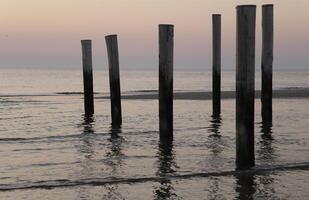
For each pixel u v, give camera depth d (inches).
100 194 441.4
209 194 436.5
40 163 580.7
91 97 1001.5
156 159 591.2
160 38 640.4
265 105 823.7
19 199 427.5
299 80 3949.3
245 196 428.8
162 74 652.1
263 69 812.6
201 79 4746.6
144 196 433.1
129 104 1342.3
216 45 905.5
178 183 473.1
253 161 510.0
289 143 680.4
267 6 784.3
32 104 1407.5
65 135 804.6
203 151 635.5
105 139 753.6
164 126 674.8
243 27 470.9
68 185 471.2
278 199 419.5
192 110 1156.5
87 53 978.7
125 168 544.4
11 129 894.4
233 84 3137.3
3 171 538.3
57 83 3511.3
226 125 887.1
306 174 497.7
